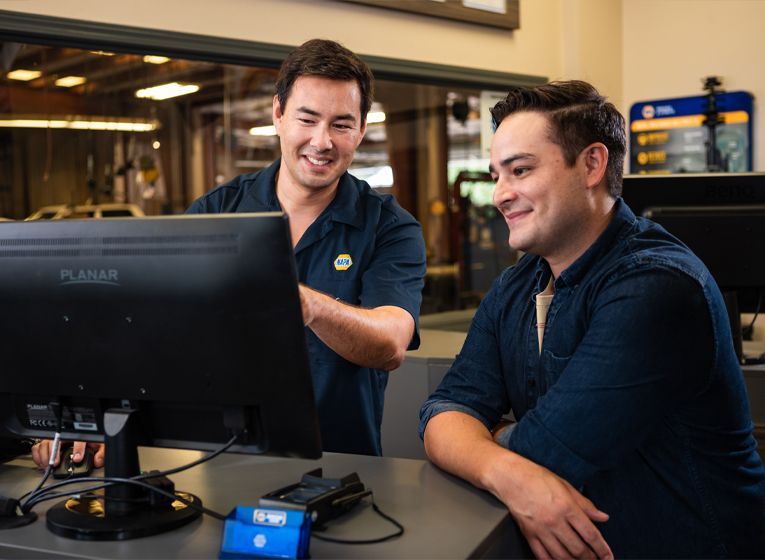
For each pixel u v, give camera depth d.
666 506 1.34
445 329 4.46
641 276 1.30
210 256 1.12
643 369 1.27
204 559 1.10
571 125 1.37
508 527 1.24
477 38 4.18
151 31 3.01
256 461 1.55
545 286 1.53
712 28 4.52
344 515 1.23
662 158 4.69
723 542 1.35
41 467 1.54
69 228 1.19
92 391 1.25
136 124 5.12
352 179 2.03
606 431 1.28
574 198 1.39
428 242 4.55
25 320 1.24
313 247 1.95
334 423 1.89
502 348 1.58
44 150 5.00
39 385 1.28
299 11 3.44
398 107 4.32
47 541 1.17
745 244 2.43
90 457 1.55
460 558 1.07
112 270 1.17
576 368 1.31
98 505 1.29
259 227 1.09
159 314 1.16
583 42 4.61
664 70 4.70
